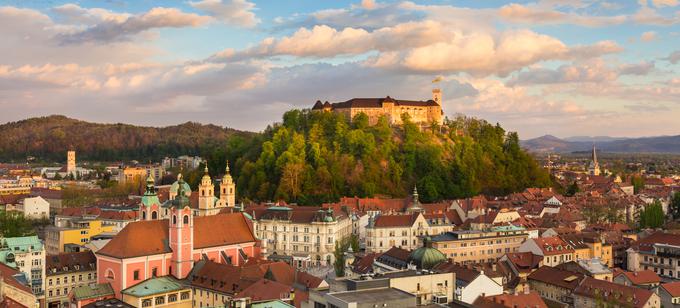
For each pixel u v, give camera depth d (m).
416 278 155.00
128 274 193.62
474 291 172.25
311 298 145.75
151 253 198.88
